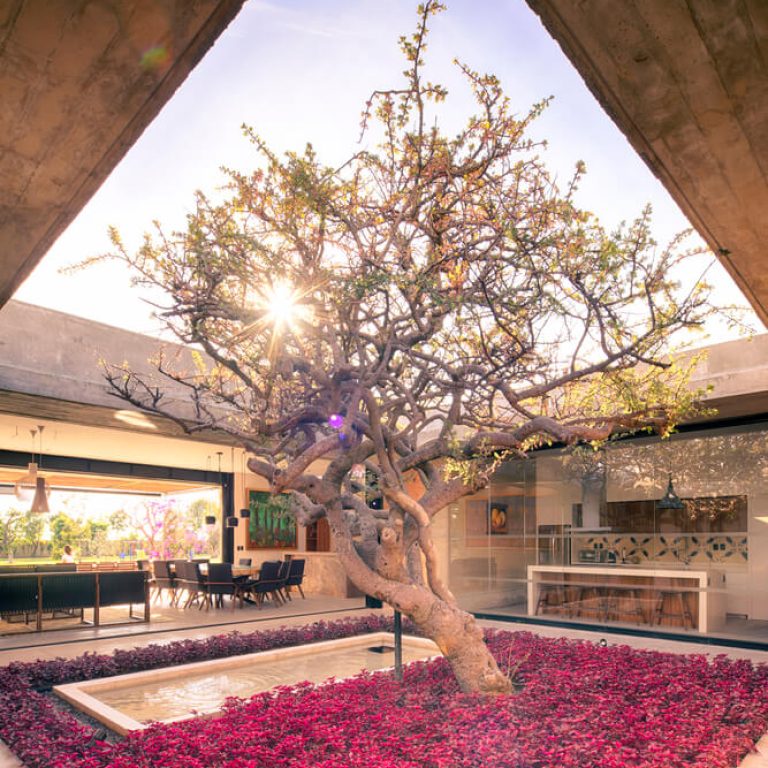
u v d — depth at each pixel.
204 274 4.29
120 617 11.10
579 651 6.80
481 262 4.76
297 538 16.80
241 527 15.64
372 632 8.70
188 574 12.17
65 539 29.62
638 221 4.12
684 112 3.28
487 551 11.67
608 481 10.48
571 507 10.80
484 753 3.65
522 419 7.93
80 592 9.69
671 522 9.80
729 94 3.12
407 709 4.52
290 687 5.21
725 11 2.69
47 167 3.46
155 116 3.29
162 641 8.75
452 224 4.26
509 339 5.23
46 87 2.98
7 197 3.67
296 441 6.28
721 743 4.00
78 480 16.08
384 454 5.01
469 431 10.36
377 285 4.01
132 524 25.53
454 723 4.19
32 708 4.99
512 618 11.04
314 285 4.05
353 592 14.24
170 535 22.94
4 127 3.18
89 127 3.24
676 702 4.88
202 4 2.69
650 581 9.84
